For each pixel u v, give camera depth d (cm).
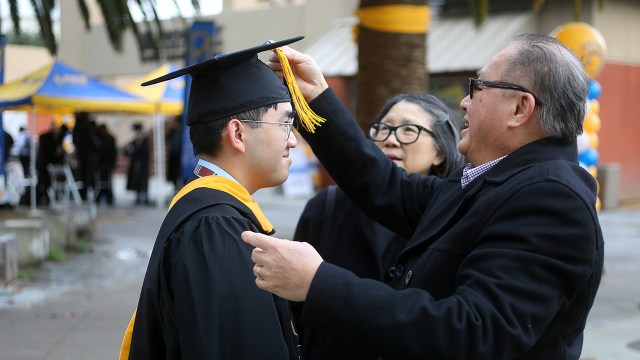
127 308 611
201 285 154
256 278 152
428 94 272
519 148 170
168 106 1334
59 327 546
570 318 154
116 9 794
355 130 226
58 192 1434
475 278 149
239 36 1947
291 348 176
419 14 488
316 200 261
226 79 173
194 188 171
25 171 1405
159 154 1431
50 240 861
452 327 141
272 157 177
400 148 262
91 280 721
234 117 172
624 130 1454
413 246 182
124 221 1196
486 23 1455
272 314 159
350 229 250
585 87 169
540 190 153
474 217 164
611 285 716
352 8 1747
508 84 168
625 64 1442
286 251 147
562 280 147
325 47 1648
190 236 159
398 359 144
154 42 878
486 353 140
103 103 1170
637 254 894
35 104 1123
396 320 142
